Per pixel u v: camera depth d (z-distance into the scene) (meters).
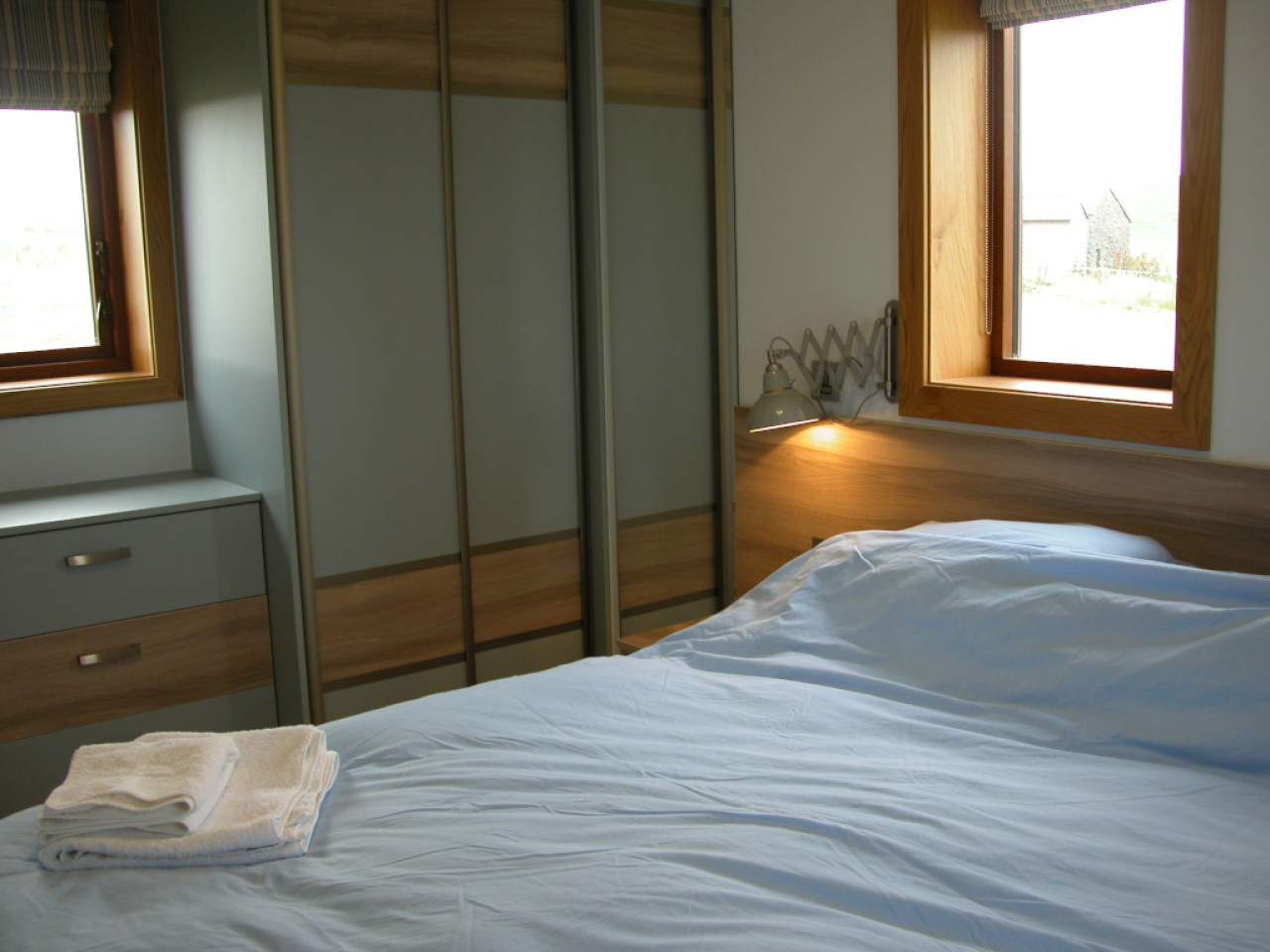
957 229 2.62
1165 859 1.36
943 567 2.06
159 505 2.80
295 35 2.76
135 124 3.10
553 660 3.46
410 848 1.48
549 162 3.25
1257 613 1.69
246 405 2.97
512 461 3.29
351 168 2.89
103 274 3.26
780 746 1.75
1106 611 1.82
